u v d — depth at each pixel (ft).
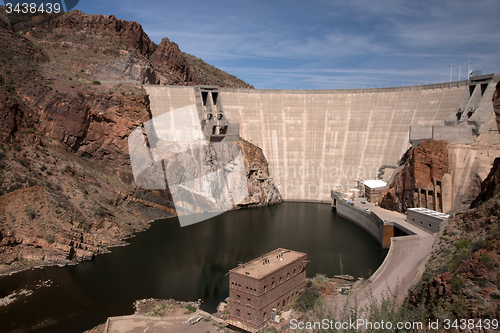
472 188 307.37
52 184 307.99
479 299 117.29
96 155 374.43
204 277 237.04
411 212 296.51
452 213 302.25
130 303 204.54
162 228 335.88
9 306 200.13
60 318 188.75
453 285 125.70
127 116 390.21
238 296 173.88
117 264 257.96
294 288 191.62
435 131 346.13
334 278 229.04
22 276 235.61
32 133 334.24
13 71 366.02
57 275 238.89
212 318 184.96
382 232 298.35
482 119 365.20
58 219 277.44
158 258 268.41
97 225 303.27
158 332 172.14
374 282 197.88
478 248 139.64
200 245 295.48
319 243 305.94
